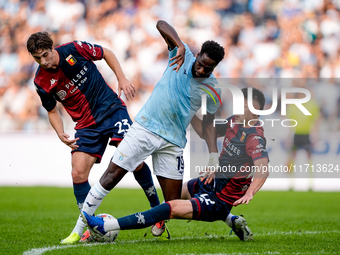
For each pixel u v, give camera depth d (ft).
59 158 152.15
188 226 66.95
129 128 53.93
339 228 64.18
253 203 104.01
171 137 49.08
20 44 209.26
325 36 203.51
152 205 55.98
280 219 75.56
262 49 202.18
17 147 154.81
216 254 40.47
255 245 46.73
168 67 50.03
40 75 52.49
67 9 214.48
